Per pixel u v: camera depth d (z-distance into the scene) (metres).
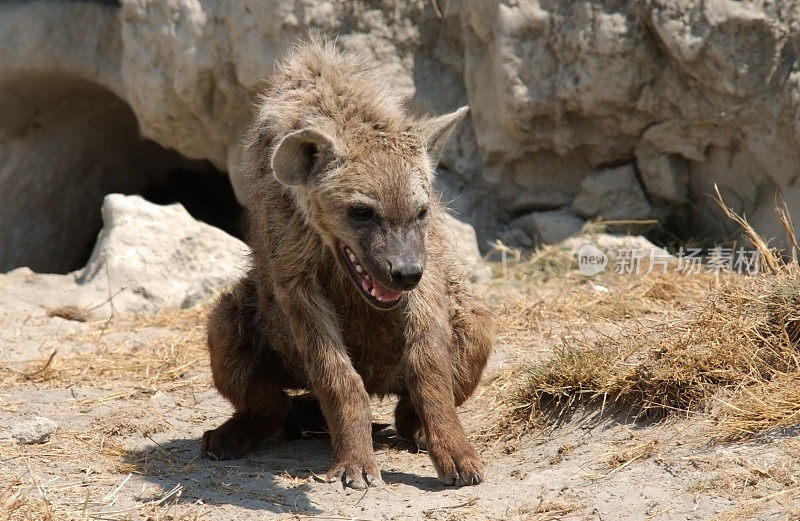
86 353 28.28
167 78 38.22
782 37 31.08
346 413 17.94
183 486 18.06
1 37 41.53
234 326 20.75
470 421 21.95
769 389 18.14
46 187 45.34
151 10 37.88
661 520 15.11
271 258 19.05
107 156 46.34
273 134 19.22
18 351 28.53
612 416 19.61
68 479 18.56
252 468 19.27
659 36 32.38
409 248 17.39
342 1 35.84
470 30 35.59
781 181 32.09
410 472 19.06
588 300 29.27
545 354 24.45
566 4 33.56
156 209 35.69
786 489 15.16
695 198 34.91
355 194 17.52
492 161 36.56
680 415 18.77
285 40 35.56
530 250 35.72
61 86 43.12
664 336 20.67
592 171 35.91
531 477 17.77
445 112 36.66
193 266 34.97
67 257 46.75
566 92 34.00
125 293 33.53
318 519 16.16
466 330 20.09
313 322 18.64
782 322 19.52
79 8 41.28
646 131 34.38
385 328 19.39
